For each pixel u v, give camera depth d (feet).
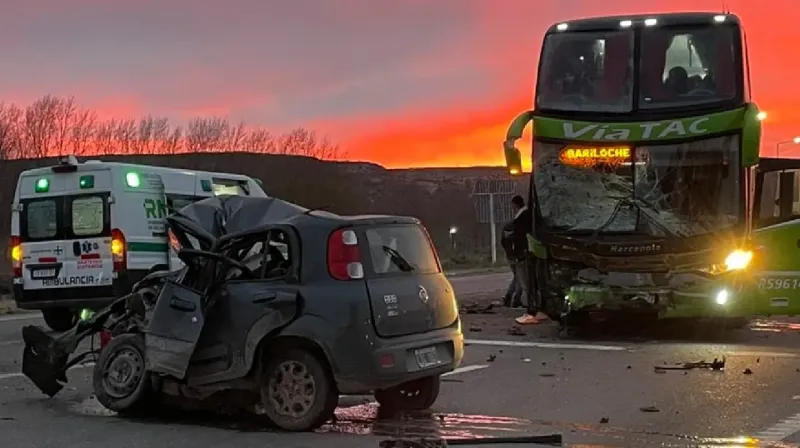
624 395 30.99
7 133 173.27
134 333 28.89
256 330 26.07
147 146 191.31
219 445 24.34
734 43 44.75
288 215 28.50
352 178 231.50
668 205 44.29
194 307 27.04
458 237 205.26
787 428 25.39
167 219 28.96
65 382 32.01
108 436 25.73
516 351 42.86
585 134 45.55
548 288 47.01
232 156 193.98
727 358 39.09
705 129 43.88
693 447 23.41
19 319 60.59
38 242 50.29
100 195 48.83
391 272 26.55
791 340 45.73
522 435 24.97
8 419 28.19
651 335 48.34
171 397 28.55
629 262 44.60
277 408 25.99
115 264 48.19
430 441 24.07
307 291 25.81
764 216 48.29
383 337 25.45
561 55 46.96
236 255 27.50
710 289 43.83
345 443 24.21
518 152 46.80
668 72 45.14
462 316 59.72
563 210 45.96
